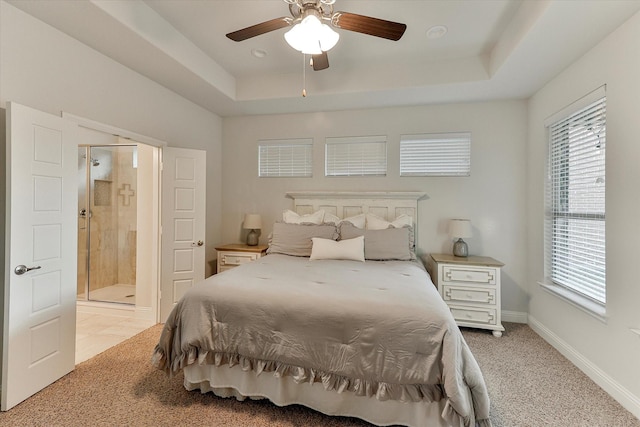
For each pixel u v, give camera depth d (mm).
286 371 1820
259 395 1905
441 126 3736
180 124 3555
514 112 3541
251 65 3354
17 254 1875
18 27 1985
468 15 2398
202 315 1959
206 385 2027
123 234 4516
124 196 4496
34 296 1990
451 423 1524
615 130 2084
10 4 1936
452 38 2734
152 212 3537
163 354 2002
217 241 4336
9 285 1840
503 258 3568
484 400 1556
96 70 2523
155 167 3363
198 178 3527
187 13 2443
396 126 3867
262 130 4301
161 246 3367
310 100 3643
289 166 4262
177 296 3428
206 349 1926
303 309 1819
